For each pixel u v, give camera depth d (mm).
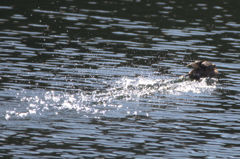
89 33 91438
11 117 50469
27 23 96250
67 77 65938
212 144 47312
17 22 96562
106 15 105750
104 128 49688
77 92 59750
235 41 89438
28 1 115875
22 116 50875
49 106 54281
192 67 73500
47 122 50062
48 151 44188
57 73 67625
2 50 77500
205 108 56875
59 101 56031
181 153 45062
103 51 80500
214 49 83875
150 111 55062
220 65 74938
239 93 62625
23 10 106812
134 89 62469
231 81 67500
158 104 57438
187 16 107500
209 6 118562
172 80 67062
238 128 51344
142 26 97875
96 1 120062
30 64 71250
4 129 47719
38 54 76812
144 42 87000
